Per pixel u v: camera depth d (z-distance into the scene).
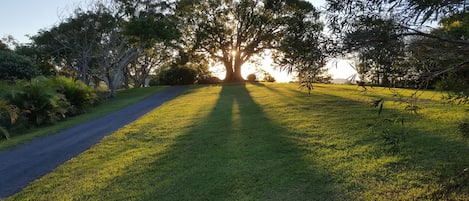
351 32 2.34
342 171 4.81
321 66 2.47
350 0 2.32
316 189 4.31
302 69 2.55
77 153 7.07
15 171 6.06
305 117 8.93
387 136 3.56
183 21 29.67
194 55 32.41
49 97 11.84
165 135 8.02
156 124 9.67
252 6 28.42
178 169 5.41
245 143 6.68
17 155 7.20
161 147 6.85
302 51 2.53
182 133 8.06
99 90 19.67
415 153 5.18
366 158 5.23
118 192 4.68
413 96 2.51
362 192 4.14
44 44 22.69
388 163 4.95
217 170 5.22
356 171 4.77
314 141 6.45
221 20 31.52
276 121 8.70
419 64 2.33
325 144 6.19
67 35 22.09
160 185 4.79
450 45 2.30
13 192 5.05
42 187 5.11
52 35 22.17
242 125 8.54
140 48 22.86
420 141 5.64
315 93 14.31
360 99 11.42
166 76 31.56
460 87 2.41
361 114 8.48
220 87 23.91
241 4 29.19
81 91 14.51
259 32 28.86
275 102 12.49
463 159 4.66
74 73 26.62
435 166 4.58
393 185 4.24
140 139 7.82
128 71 32.50
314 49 2.46
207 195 4.36
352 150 5.69
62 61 24.28
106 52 21.94
